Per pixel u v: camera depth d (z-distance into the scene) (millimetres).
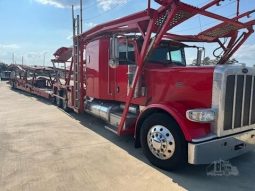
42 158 5016
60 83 10562
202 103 4469
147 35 4969
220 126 4277
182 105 4535
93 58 7250
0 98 14250
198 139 4137
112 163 4828
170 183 4117
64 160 4934
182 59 6316
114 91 6418
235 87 4398
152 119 4641
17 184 3963
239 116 4547
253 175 4512
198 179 4289
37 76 14922
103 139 6324
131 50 5871
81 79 7969
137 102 5738
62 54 10125
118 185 3996
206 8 4719
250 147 4797
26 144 5855
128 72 5758
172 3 4391
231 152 4473
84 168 4590
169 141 4414
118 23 5766
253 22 5816
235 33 6305
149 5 4758
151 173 4438
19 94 16469
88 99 7918
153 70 5332
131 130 5656
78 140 6211
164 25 4609
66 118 8742
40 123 7965
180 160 4348
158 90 5250
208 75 4387
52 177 4215
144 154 4906
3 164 4703
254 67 4707
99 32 6551
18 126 7547
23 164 4715
